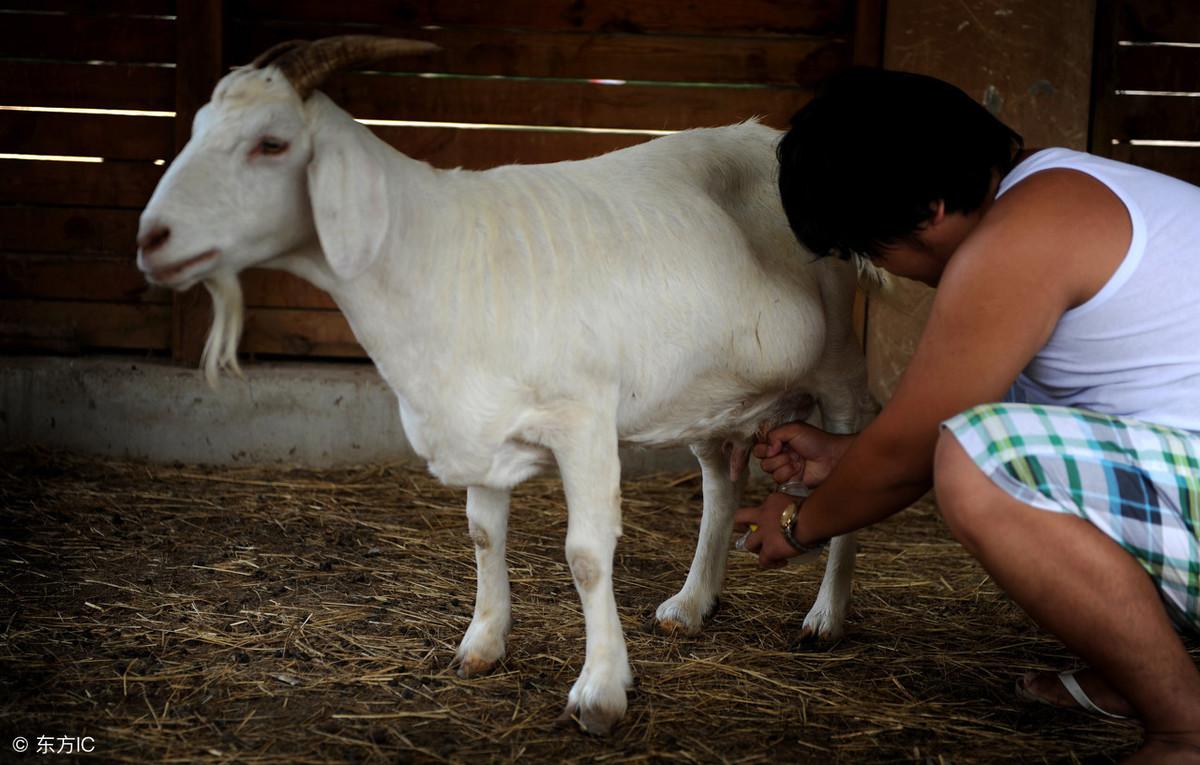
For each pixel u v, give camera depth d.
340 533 3.89
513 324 2.33
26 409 4.72
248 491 4.38
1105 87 4.72
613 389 2.46
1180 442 1.89
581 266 2.42
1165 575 1.88
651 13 4.86
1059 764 2.27
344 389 4.75
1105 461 1.88
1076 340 1.97
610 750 2.31
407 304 2.31
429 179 2.38
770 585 3.40
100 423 4.73
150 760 2.21
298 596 3.22
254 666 2.70
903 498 2.12
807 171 2.13
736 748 2.33
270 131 2.10
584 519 2.41
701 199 2.71
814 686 2.65
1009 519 1.89
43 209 4.88
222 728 2.36
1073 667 2.80
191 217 2.05
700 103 4.90
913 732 2.42
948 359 1.94
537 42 4.87
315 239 2.26
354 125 2.27
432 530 3.96
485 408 2.36
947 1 4.63
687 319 2.56
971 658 2.86
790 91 4.91
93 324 4.94
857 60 4.73
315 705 2.49
